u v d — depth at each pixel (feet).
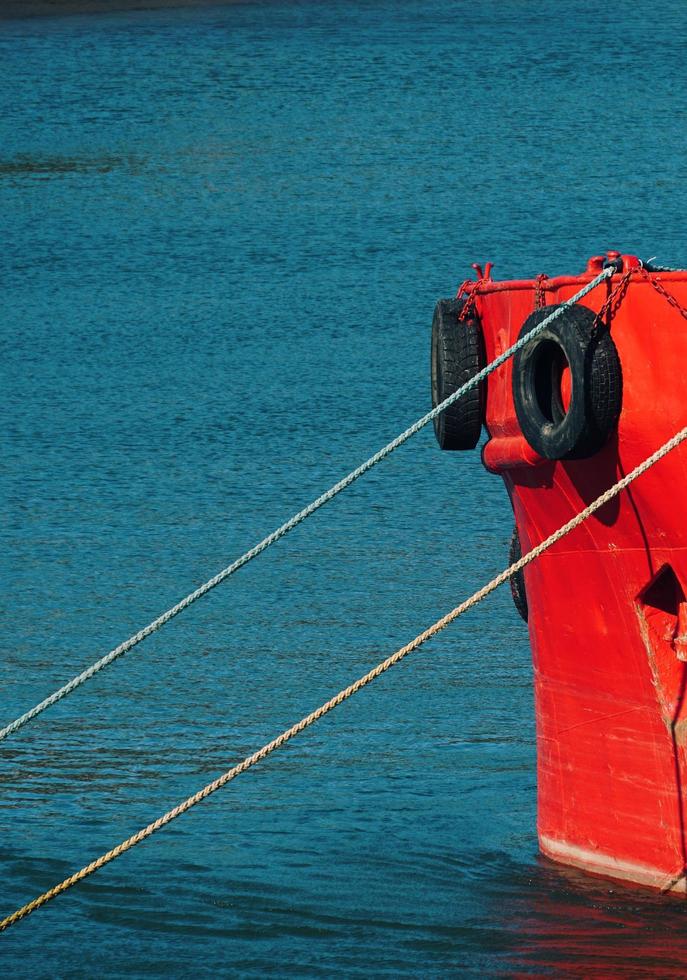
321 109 631.97
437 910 116.78
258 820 137.18
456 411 119.85
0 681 177.68
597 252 426.51
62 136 612.70
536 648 123.24
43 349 363.35
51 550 231.71
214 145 582.76
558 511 113.91
